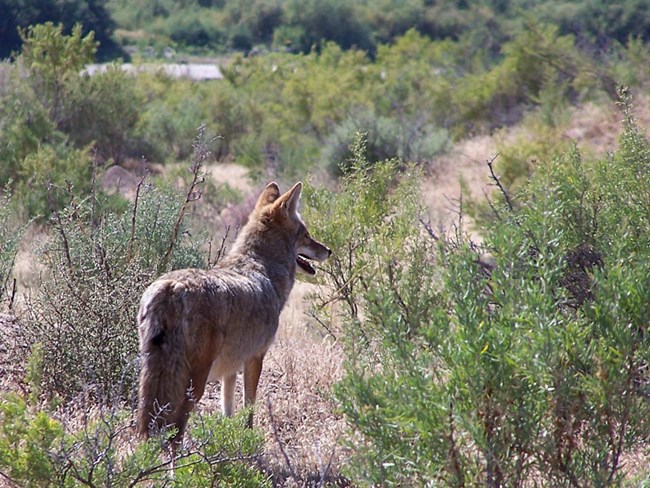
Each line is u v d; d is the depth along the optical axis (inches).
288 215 769.6
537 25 3607.3
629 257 526.3
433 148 2664.9
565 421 439.2
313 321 1035.3
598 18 5728.3
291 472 578.2
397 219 912.9
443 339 452.8
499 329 440.1
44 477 464.1
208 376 664.4
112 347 718.5
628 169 751.7
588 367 436.1
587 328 441.1
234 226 1723.7
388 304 493.7
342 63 5004.9
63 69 2955.2
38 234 1433.3
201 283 636.7
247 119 3612.2
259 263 737.6
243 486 510.6
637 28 5546.3
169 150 3137.3
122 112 3004.4
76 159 1834.4
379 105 3619.6
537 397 438.0
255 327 686.5
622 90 817.5
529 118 2987.2
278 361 856.9
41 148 1998.0
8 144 1974.7
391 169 1026.1
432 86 3678.6
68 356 716.0
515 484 441.7
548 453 438.6
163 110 3297.2
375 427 446.6
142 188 988.6
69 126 2933.1
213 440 516.1
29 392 700.7
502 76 3565.5
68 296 745.6
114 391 695.7
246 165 3075.8
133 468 486.6
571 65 3452.3
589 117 2736.2
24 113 2272.4
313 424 719.7
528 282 460.4
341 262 962.1
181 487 488.4
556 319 441.1
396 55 5009.8
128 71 4877.0
